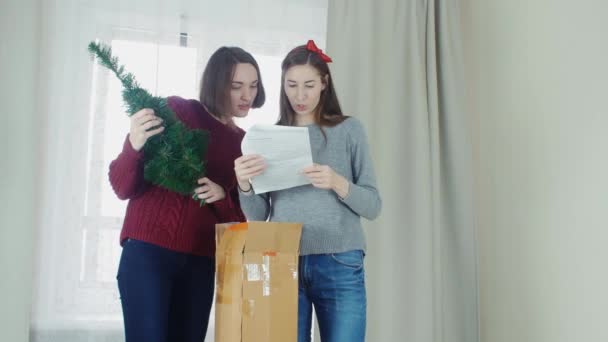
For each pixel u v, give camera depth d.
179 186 1.65
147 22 2.32
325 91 1.67
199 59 2.36
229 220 1.80
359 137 1.64
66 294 2.15
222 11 2.41
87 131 2.23
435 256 2.53
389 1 2.68
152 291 1.66
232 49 1.96
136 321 1.64
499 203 2.57
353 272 1.53
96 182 2.20
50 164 2.19
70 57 2.24
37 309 2.13
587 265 2.11
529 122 2.42
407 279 2.52
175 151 1.64
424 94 2.62
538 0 2.40
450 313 2.60
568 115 2.22
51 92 2.22
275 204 1.60
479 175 2.71
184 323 1.75
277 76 2.46
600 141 2.08
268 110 2.40
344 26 2.56
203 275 1.77
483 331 2.61
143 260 1.68
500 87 2.60
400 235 2.55
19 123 2.15
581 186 2.15
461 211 2.60
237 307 1.36
